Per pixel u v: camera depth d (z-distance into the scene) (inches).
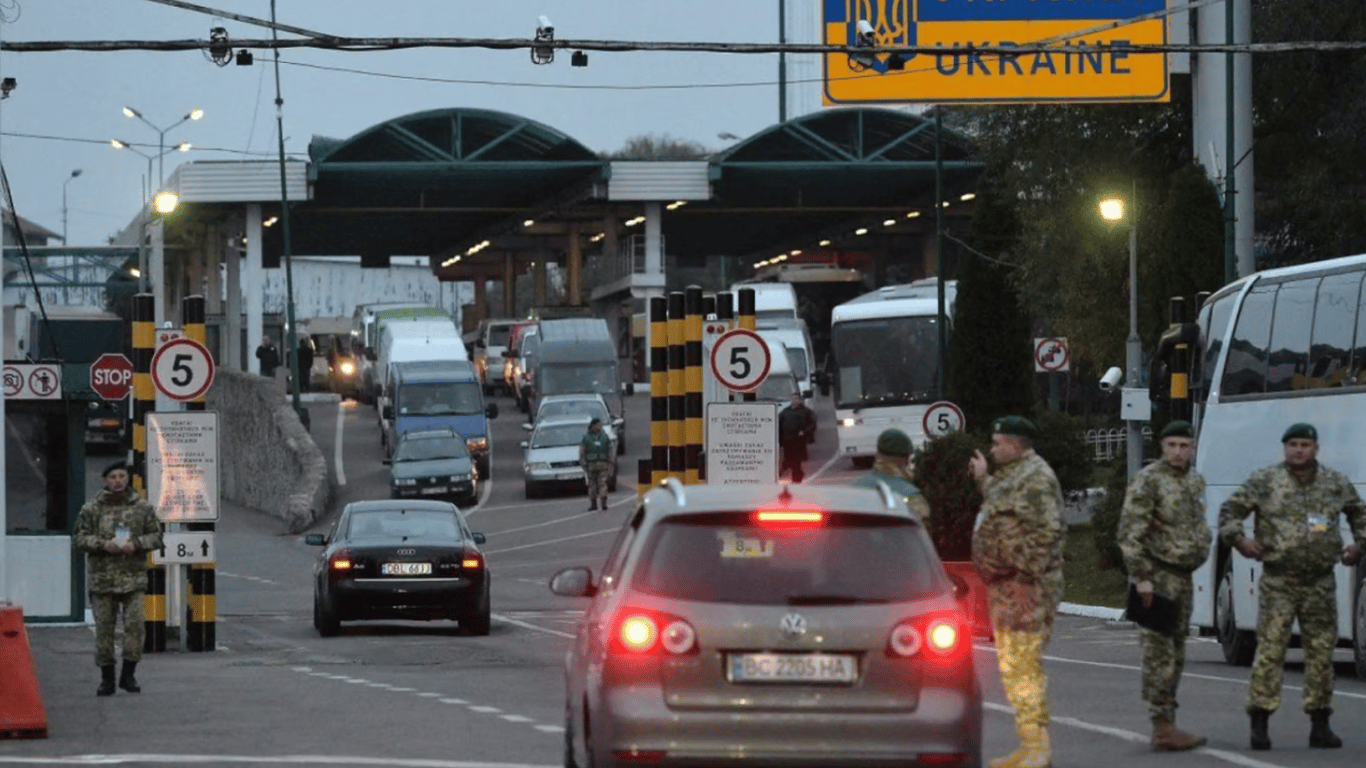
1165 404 3639.3
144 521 2421.3
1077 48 3420.3
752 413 3503.9
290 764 1667.1
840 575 1278.3
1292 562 1785.2
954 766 1261.1
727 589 1268.5
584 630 1430.9
